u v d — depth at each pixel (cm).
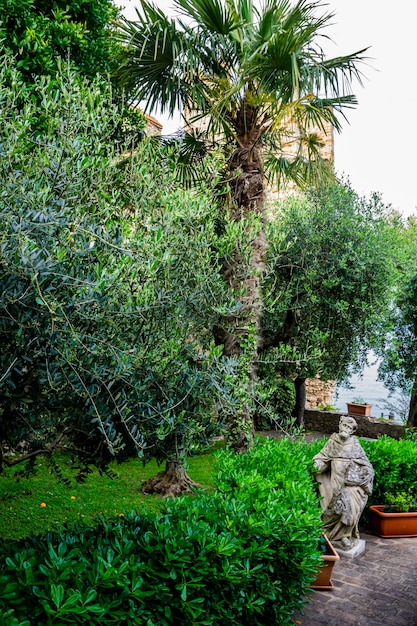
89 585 263
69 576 262
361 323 959
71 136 358
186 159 763
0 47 365
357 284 942
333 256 942
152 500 725
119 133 533
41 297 232
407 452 751
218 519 384
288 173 983
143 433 313
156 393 329
